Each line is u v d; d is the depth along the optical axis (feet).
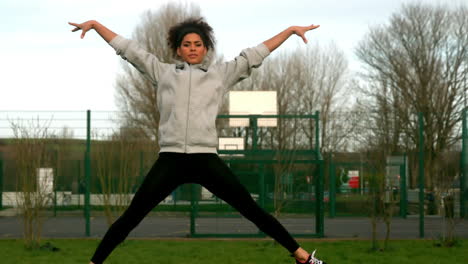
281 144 41.83
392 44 102.27
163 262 25.36
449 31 100.83
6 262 25.29
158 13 101.65
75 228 46.75
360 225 51.39
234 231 41.55
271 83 118.32
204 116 10.53
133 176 37.24
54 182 33.40
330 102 119.03
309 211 39.83
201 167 10.43
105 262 25.14
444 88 98.43
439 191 36.22
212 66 11.09
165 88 10.75
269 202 40.19
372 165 32.68
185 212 65.41
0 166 60.23
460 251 30.19
